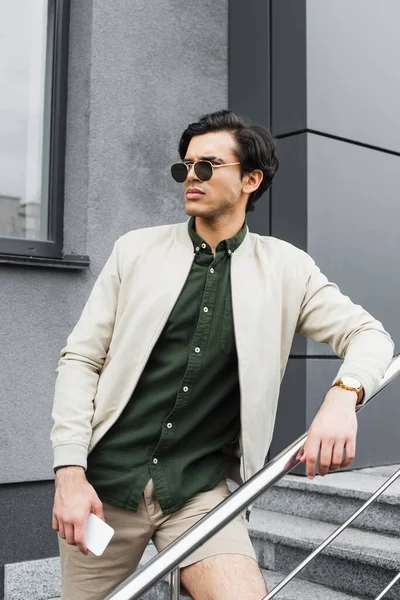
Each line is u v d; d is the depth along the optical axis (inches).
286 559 124.5
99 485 66.0
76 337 67.1
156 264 66.8
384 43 172.4
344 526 72.1
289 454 58.3
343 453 55.8
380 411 162.1
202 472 65.9
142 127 154.8
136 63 154.4
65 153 149.3
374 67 169.8
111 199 149.2
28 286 136.9
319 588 117.1
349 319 64.8
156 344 65.7
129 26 153.4
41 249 142.9
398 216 173.6
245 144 66.7
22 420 135.3
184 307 65.6
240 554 61.0
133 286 66.4
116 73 151.2
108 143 149.4
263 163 68.0
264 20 164.6
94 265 145.9
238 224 68.5
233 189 66.4
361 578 113.3
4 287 134.3
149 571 52.5
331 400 57.0
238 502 55.9
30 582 132.3
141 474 65.0
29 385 136.3
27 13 147.3
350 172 163.6
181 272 66.2
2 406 133.2
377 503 126.2
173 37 161.0
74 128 149.1
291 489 140.3
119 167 150.7
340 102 162.2
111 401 64.8
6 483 133.1
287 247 70.1
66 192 149.2
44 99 148.9
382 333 63.2
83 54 148.7
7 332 134.3
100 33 148.8
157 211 156.6
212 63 168.6
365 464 158.2
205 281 66.3
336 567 117.0
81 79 148.8
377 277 167.5
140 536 66.1
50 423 138.6
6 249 137.4
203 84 166.4
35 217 146.3
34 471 136.1
